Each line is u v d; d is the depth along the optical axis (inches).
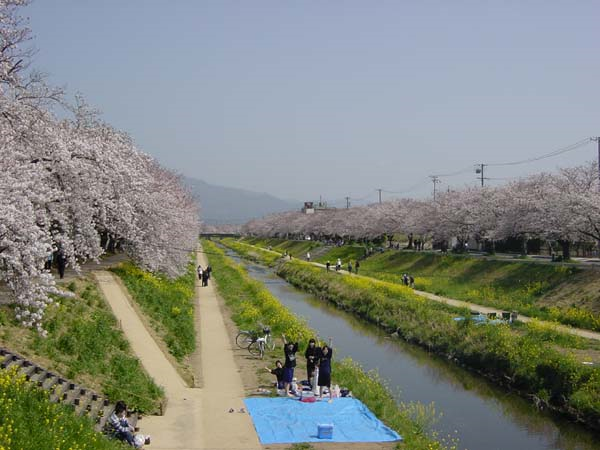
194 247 2260.1
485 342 978.7
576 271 1418.6
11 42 590.2
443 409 767.7
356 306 1567.4
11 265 535.5
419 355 1072.8
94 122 1028.5
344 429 555.8
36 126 682.8
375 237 3543.3
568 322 1175.6
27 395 428.5
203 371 773.3
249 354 882.1
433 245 3115.2
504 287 1596.9
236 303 1381.6
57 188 732.7
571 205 1521.9
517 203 1927.9
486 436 670.5
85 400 513.7
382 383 836.0
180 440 508.4
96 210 855.1
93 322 730.8
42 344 581.9
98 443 413.1
